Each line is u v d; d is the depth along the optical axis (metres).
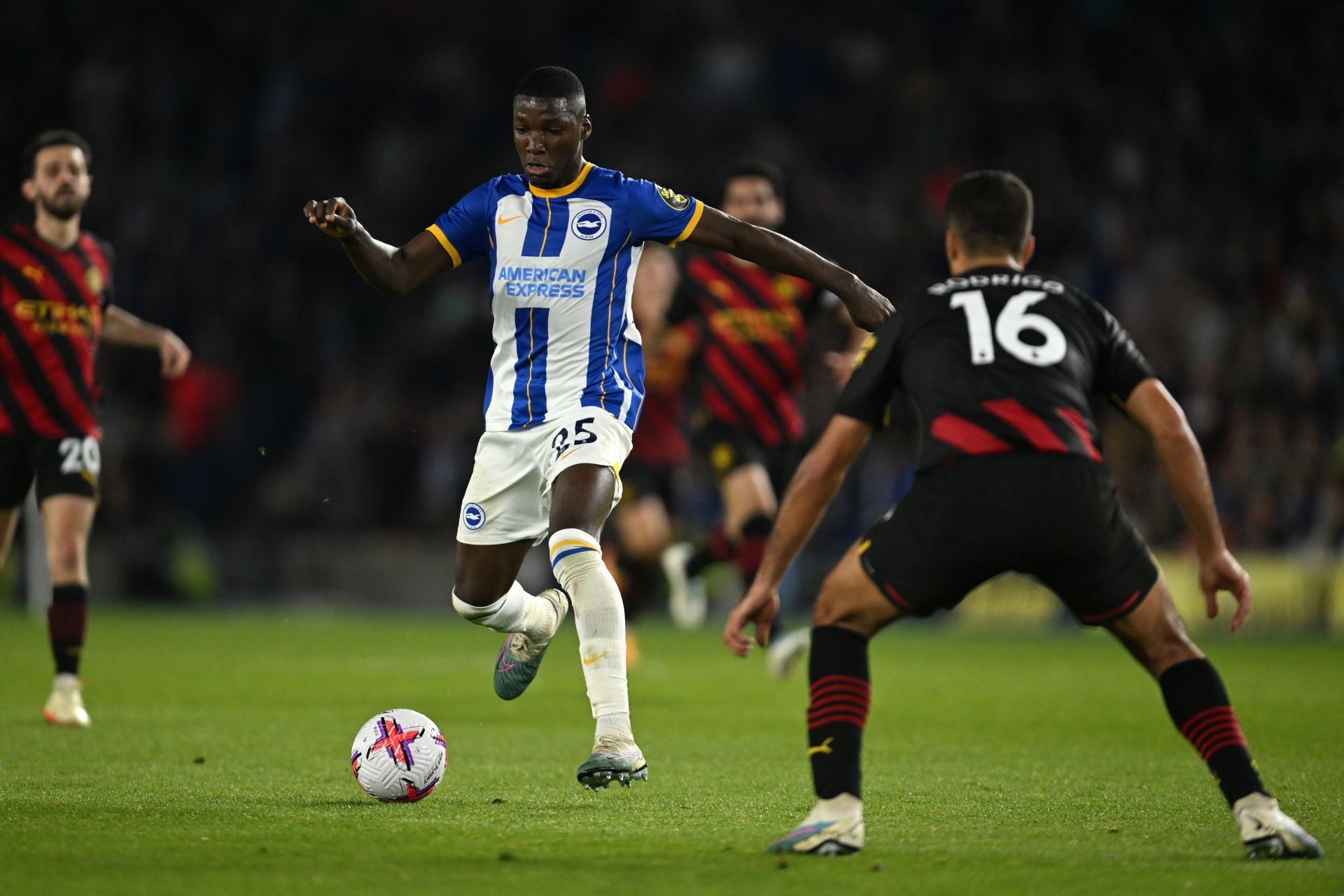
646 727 26.41
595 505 18.12
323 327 77.69
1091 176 77.12
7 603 67.06
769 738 24.69
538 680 36.16
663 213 18.80
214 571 71.56
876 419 14.47
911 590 13.84
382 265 18.33
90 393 26.44
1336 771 20.72
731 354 33.69
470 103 83.25
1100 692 33.50
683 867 13.38
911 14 83.12
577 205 18.88
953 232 15.12
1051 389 13.90
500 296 18.97
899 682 36.12
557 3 85.44
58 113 82.94
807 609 64.69
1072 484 13.63
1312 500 61.25
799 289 33.75
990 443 13.73
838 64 82.12
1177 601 60.03
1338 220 74.94
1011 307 14.32
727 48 82.62
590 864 13.52
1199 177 77.56
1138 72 80.25
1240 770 13.86
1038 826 15.95
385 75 83.94
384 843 14.62
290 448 75.44
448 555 70.12
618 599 17.69
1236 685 35.34
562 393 18.84
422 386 75.88
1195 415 65.88
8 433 25.80
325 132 82.81
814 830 13.90
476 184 82.06
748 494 33.41
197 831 15.24
